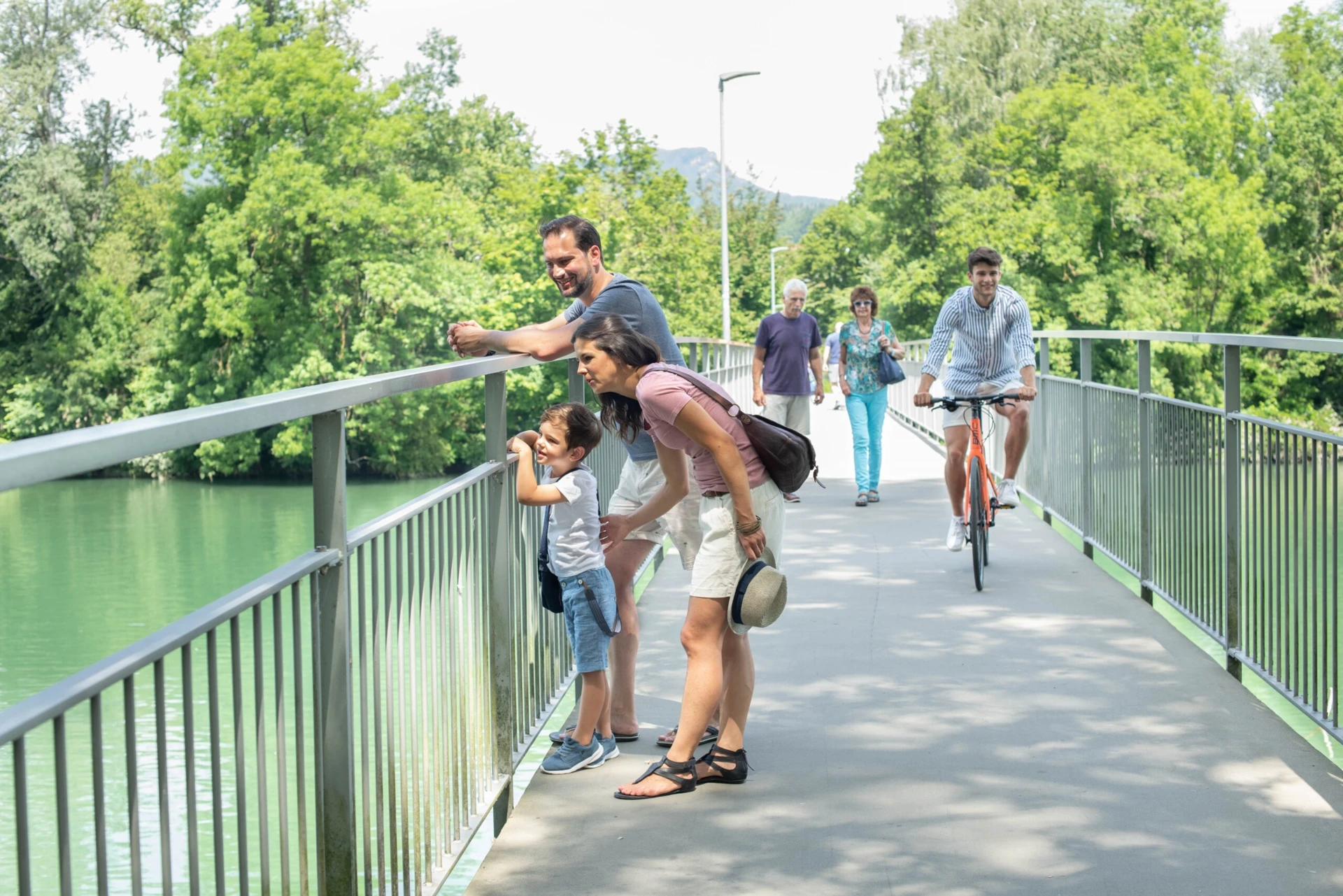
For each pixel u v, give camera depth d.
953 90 64.94
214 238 52.34
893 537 10.89
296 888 4.06
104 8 56.25
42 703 1.90
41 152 54.94
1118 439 9.09
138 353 56.75
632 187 65.12
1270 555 5.89
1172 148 58.56
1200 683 6.33
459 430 57.12
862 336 13.00
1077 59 66.06
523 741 5.11
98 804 2.06
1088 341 10.22
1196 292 57.28
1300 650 5.48
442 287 55.22
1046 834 4.45
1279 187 60.72
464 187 74.81
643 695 6.33
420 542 3.82
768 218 134.25
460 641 4.29
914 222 67.31
